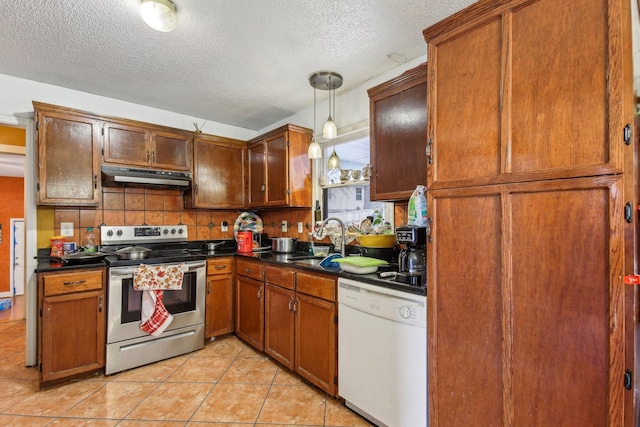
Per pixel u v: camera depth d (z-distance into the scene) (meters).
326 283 1.99
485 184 1.24
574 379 1.03
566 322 1.05
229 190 3.45
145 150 2.90
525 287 1.14
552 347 1.08
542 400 1.10
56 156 2.45
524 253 1.14
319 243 3.03
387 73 2.47
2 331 3.25
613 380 0.95
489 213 1.24
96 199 2.62
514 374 1.17
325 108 3.04
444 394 1.39
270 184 3.19
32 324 2.47
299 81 2.63
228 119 3.59
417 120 1.88
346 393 1.85
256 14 1.77
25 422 1.76
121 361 2.34
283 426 1.73
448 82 1.38
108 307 2.31
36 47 2.08
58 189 2.46
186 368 2.41
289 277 2.31
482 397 1.26
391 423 1.59
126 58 2.23
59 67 2.36
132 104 3.08
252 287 2.75
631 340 0.92
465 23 1.31
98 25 1.84
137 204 3.09
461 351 1.33
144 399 1.99
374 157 2.16
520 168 1.15
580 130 1.02
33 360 2.46
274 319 2.47
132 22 1.82
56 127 2.46
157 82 2.63
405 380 1.54
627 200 0.94
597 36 0.98
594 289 0.99
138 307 2.44
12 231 5.40
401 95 1.98
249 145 3.53
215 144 3.36
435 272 1.42
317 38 2.02
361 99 2.70
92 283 2.26
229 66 2.37
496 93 1.22
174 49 2.12
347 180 2.81
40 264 2.29
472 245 1.30
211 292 2.87
